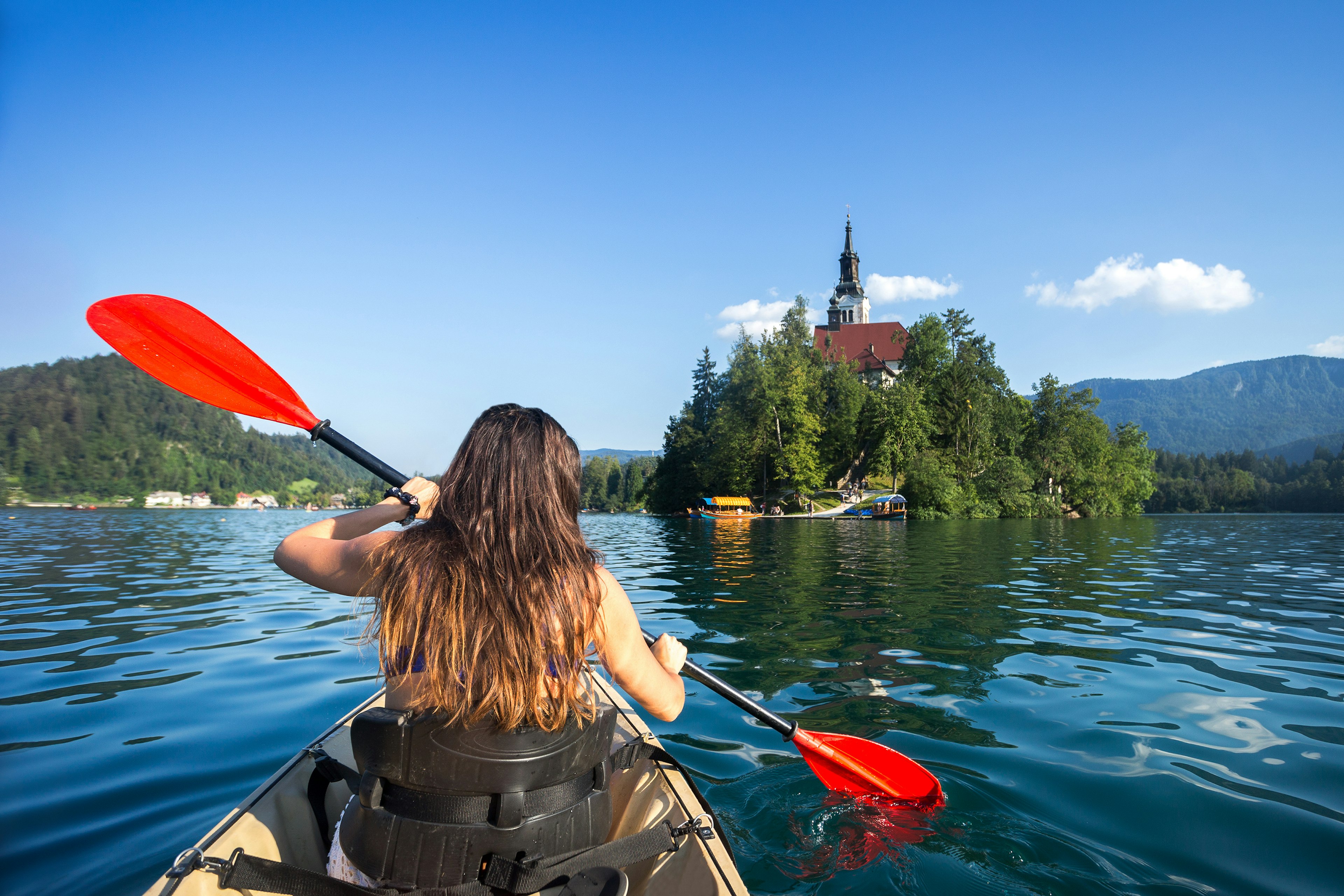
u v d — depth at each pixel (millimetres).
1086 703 3877
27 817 2561
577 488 1364
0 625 6137
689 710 3805
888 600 7566
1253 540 19219
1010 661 4805
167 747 3254
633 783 2080
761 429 45219
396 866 1199
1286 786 2799
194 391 2225
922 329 51750
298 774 1965
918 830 2473
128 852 2314
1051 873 2197
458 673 1132
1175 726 3514
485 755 1174
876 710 3773
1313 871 2191
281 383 2289
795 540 18859
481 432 1307
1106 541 18484
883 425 45531
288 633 5777
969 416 46844
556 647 1191
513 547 1210
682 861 1610
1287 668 4617
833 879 2172
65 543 15703
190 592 8117
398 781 1189
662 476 55188
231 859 1379
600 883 1259
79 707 3828
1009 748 3227
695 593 8148
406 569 1182
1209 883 2131
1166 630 5871
